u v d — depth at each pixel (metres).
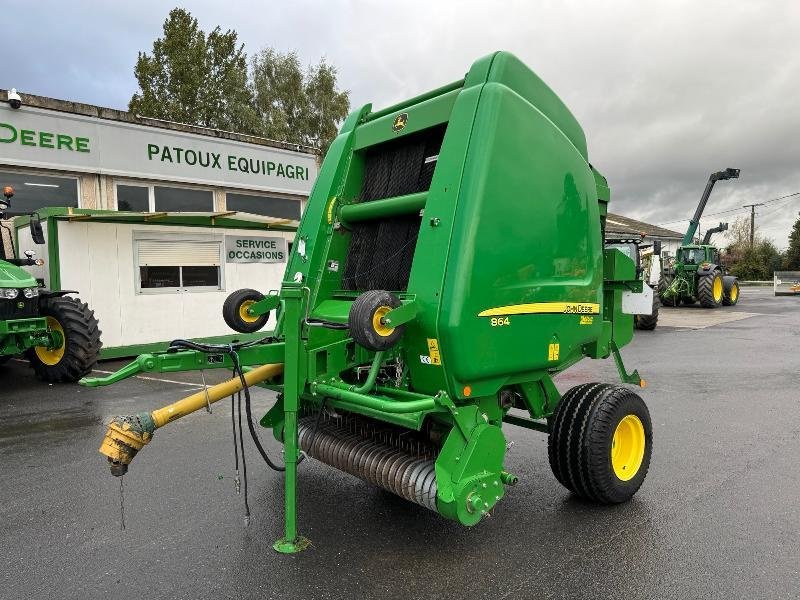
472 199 3.18
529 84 3.68
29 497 4.16
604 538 3.47
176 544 3.42
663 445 5.36
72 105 12.85
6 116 11.96
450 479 3.04
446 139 3.39
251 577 3.05
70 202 13.17
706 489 4.25
